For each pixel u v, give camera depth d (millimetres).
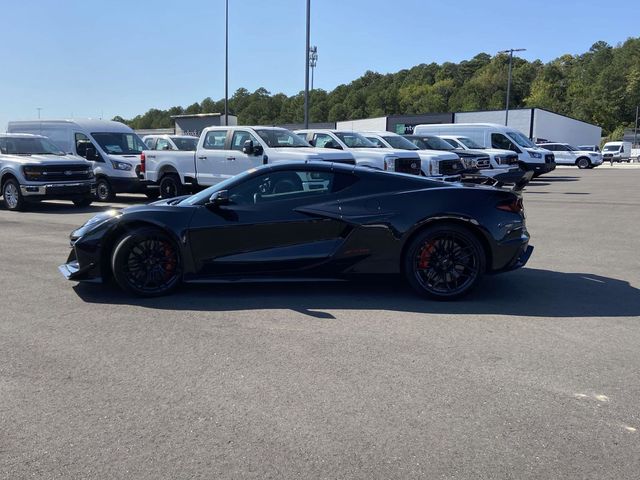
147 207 5984
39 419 3324
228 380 3848
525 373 3941
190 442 3064
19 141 15180
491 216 5648
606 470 2793
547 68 122312
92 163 15781
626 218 12492
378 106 121438
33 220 12281
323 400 3543
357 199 5777
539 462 2859
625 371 3980
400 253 5730
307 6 22891
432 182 5973
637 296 5988
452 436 3109
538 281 6645
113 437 3119
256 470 2801
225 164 14070
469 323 5055
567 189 20828
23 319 5199
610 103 113688
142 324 5051
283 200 5855
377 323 5055
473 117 54469
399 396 3594
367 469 2805
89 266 5883
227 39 31141
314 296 5969
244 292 6133
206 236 5797
